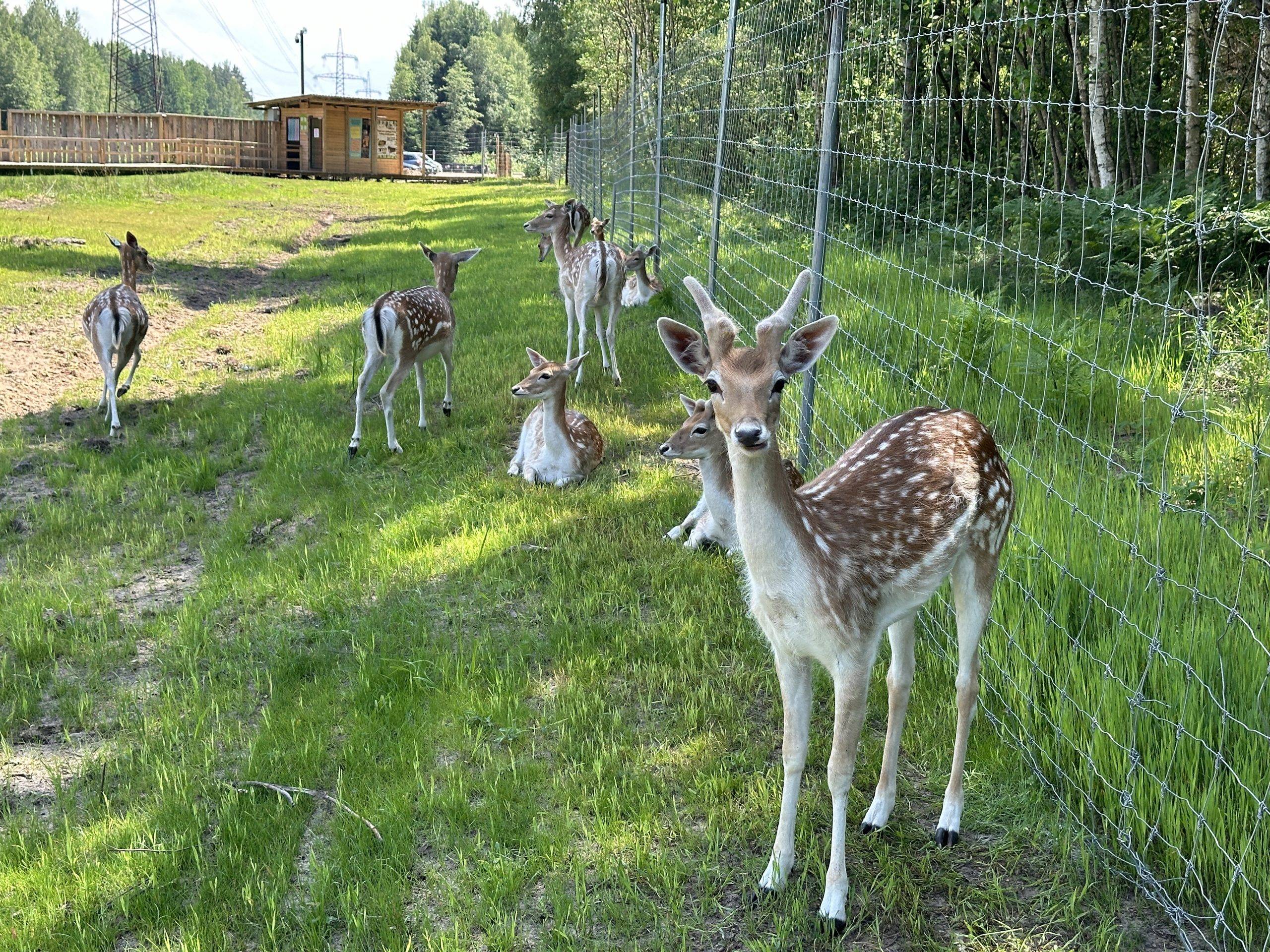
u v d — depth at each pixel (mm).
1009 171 4223
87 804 3805
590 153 25703
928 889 3307
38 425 8211
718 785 3760
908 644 3502
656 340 10438
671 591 5266
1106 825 3418
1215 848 3082
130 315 8203
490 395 8664
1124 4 10211
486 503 6480
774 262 7230
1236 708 3482
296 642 4949
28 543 6137
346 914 3236
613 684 4531
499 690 4406
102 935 3172
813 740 4035
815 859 3404
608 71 37594
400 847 3512
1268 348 3508
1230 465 5031
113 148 37969
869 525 3244
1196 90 8281
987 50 11258
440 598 5340
